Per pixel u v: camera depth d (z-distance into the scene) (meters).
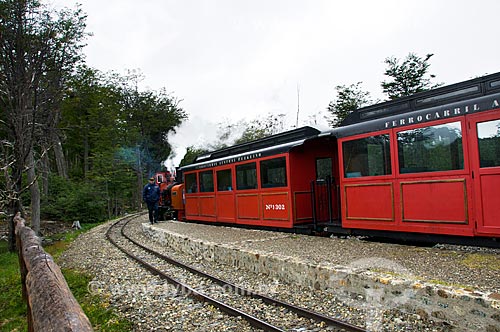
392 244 8.33
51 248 14.98
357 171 9.19
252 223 12.91
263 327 5.00
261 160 12.49
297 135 11.82
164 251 11.63
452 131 7.33
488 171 6.79
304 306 5.69
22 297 7.37
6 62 13.99
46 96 15.93
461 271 5.70
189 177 17.42
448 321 4.44
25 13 14.41
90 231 18.75
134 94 39.84
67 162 43.66
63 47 15.50
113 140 33.22
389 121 8.47
